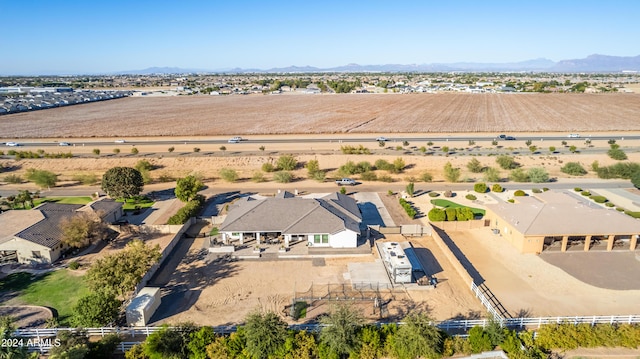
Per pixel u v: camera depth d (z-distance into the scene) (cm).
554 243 4462
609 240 4284
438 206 5825
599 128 11900
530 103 18238
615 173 7200
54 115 16125
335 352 2656
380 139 10244
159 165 8206
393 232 4838
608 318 3042
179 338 2694
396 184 7006
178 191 5653
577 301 3416
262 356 2652
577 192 6394
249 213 4628
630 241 4344
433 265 4097
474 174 7606
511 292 3569
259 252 4262
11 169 8012
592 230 4219
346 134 11300
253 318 2756
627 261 4081
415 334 2666
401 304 3409
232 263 4134
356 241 4394
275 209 4666
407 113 15400
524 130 11619
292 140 10469
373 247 4472
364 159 8350
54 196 6438
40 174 6781
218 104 19900
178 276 3878
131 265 3425
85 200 6225
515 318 3139
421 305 3394
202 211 5638
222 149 9319
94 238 4550
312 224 4438
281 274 3909
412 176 7462
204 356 2659
